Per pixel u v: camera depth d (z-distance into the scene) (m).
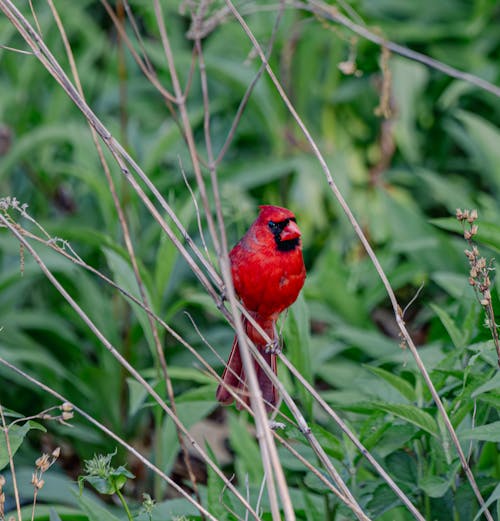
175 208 11.09
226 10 8.19
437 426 6.50
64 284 11.17
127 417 9.84
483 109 14.22
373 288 11.15
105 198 10.32
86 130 11.48
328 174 6.52
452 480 6.30
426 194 13.63
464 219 6.41
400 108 13.53
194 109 13.86
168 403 8.20
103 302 10.09
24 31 6.64
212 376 7.16
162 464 8.18
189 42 14.93
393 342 9.81
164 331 8.83
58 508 7.34
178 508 6.97
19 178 12.62
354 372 9.78
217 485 6.48
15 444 6.07
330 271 10.79
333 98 13.75
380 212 13.14
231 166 12.20
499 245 7.38
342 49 13.47
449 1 15.27
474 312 7.21
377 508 6.51
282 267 7.25
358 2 12.89
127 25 15.30
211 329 11.16
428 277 10.98
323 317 10.74
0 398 10.27
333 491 5.90
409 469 6.79
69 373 9.77
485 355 6.64
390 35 13.85
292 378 9.16
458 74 7.27
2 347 9.86
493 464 7.41
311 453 7.15
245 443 8.42
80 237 9.62
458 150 14.60
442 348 7.88
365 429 6.67
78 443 9.87
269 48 7.94
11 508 8.37
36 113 13.29
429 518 6.66
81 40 14.70
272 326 7.68
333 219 13.57
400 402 7.02
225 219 10.11
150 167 10.88
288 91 12.88
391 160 13.98
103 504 8.55
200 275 6.39
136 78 14.62
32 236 6.36
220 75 12.52
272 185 13.37
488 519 5.84
